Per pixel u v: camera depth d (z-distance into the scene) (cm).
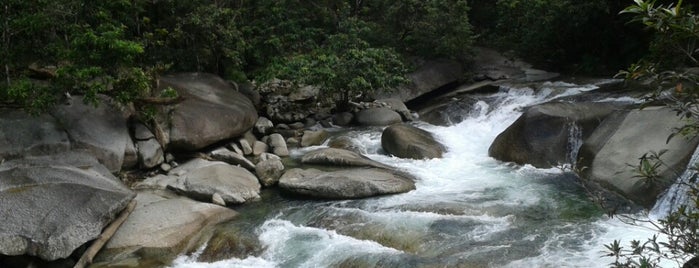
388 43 1895
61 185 830
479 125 1462
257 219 925
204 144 1184
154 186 1042
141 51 1057
